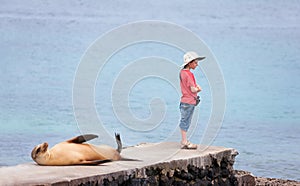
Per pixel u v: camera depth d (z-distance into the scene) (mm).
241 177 13906
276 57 48906
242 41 58094
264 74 41281
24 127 23500
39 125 24000
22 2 78062
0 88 33656
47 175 10727
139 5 78875
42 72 40094
